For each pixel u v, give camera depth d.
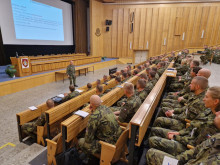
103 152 1.96
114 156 1.97
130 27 16.98
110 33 17.55
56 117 3.04
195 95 2.32
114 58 17.95
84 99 3.97
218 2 14.51
